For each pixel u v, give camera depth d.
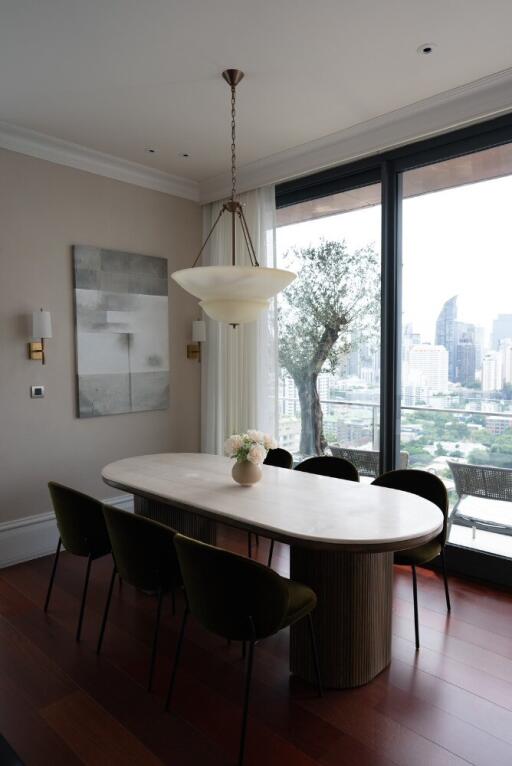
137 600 3.18
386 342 3.76
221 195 4.71
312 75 2.96
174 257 4.77
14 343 3.75
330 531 2.09
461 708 2.18
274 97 3.22
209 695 2.27
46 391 3.93
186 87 3.09
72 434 4.10
